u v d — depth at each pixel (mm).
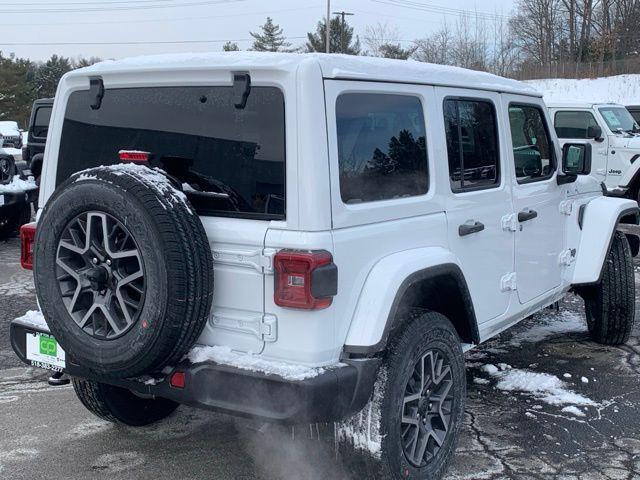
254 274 2939
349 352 2975
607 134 12172
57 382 4984
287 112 2879
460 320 3816
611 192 10523
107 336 2965
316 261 2787
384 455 3107
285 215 2898
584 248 5418
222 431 4238
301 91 2854
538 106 4836
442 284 3607
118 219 2863
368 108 3178
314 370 2852
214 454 3936
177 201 2889
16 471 3730
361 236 3041
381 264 3141
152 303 2812
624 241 5684
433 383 3443
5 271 8703
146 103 3326
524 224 4531
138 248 2826
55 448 4008
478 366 5375
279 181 2928
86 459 3879
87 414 4492
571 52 48906
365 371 2965
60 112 3641
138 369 2920
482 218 4000
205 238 2930
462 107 3914
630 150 11859
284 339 2904
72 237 3035
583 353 5715
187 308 2824
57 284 3088
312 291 2791
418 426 3357
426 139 3570
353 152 3086
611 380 5109
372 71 3189
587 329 6285
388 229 3211
